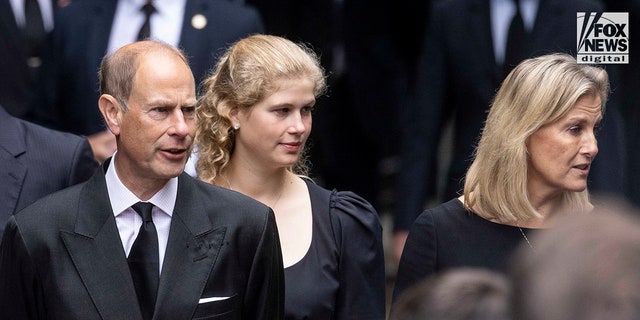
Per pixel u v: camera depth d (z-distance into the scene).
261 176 13.78
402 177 18.78
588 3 18.05
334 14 25.19
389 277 25.19
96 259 10.66
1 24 20.19
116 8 19.38
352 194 13.85
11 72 20.14
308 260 13.22
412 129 18.73
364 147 25.86
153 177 10.80
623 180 17.62
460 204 13.44
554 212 13.35
